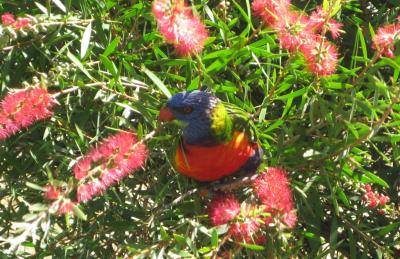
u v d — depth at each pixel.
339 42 4.13
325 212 4.03
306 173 3.59
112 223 3.52
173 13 2.67
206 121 3.13
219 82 3.55
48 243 3.62
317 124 3.43
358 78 3.24
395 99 2.93
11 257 3.66
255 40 3.95
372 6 4.33
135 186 3.79
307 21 3.14
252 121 3.45
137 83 3.36
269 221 2.86
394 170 4.11
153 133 3.05
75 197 2.57
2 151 3.68
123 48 3.64
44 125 3.57
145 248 2.88
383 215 3.98
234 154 3.26
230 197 3.30
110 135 3.22
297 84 3.82
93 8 3.62
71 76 3.38
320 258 3.53
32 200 3.74
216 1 3.94
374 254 4.17
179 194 3.71
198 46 3.01
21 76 3.57
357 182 3.64
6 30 2.97
